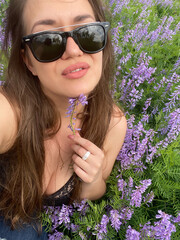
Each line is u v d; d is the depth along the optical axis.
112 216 0.44
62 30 0.32
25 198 0.45
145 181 0.43
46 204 0.49
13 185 0.44
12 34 0.37
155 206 0.51
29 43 0.32
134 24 0.91
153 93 0.65
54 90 0.35
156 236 0.40
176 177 0.51
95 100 0.45
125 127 0.49
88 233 0.47
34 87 0.39
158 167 0.51
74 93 0.34
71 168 0.46
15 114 0.37
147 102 0.58
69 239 0.48
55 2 0.31
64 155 0.46
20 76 0.38
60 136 0.44
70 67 0.33
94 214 0.47
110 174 0.55
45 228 0.51
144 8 1.03
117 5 0.92
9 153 0.41
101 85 0.44
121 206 0.47
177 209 0.47
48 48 0.32
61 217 0.47
